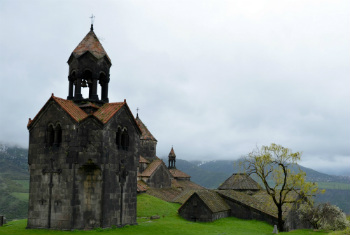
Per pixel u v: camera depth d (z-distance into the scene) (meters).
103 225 31.47
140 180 69.44
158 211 52.59
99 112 34.53
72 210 30.64
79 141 31.42
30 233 29.17
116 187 33.75
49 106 33.34
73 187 30.91
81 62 35.81
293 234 38.97
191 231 36.44
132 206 36.38
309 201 46.81
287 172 44.84
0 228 32.84
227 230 40.97
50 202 31.67
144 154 75.94
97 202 31.67
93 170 32.03
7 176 195.62
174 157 97.31
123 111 35.69
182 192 68.38
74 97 35.72
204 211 48.97
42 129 33.41
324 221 46.19
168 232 34.19
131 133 36.94
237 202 54.00
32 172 33.19
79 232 29.81
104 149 32.19
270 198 56.69
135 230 33.28
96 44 36.88
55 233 29.23
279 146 43.94
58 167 31.86
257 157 44.53
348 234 37.62
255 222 50.44
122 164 34.91
